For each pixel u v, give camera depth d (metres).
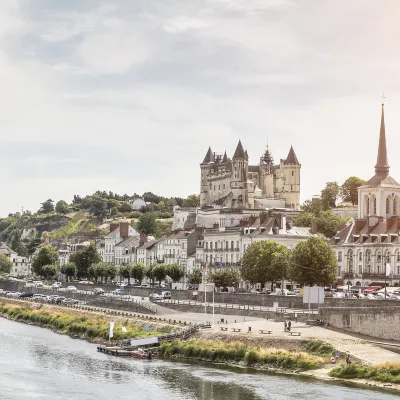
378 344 180.25
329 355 173.38
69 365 175.38
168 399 142.00
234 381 156.50
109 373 165.75
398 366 159.00
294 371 166.12
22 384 154.88
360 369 160.25
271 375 163.25
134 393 146.88
